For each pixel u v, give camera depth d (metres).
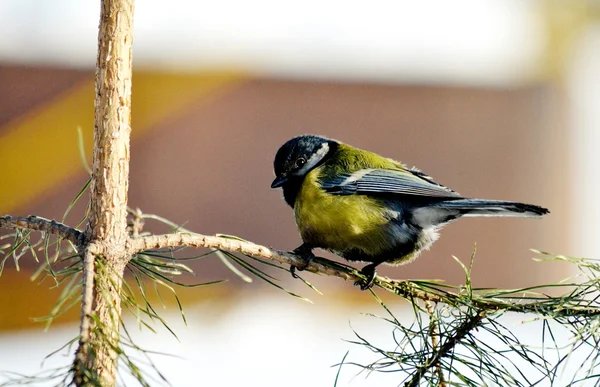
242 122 13.16
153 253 4.33
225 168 12.89
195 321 10.64
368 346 4.11
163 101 13.01
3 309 10.09
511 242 12.72
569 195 13.31
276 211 12.78
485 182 13.27
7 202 11.55
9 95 12.09
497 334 4.11
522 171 13.34
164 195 12.61
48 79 12.33
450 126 13.45
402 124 13.41
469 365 4.02
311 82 13.50
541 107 13.70
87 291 3.38
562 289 12.55
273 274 11.58
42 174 11.73
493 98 13.63
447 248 12.55
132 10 4.03
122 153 3.96
